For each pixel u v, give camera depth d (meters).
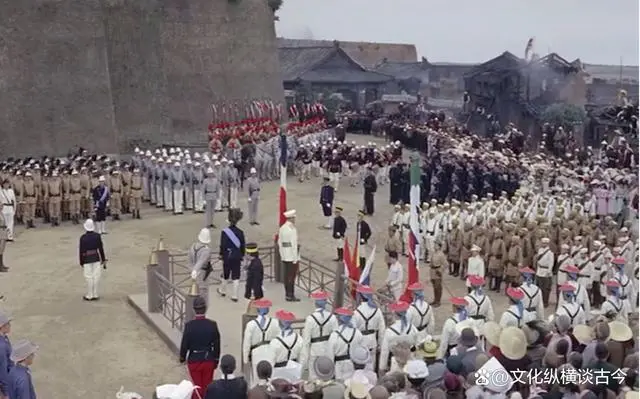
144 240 30.23
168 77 49.19
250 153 43.56
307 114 56.12
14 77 39.38
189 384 12.32
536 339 13.30
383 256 29.34
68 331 19.97
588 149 49.72
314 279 24.53
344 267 20.70
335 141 49.31
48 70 40.56
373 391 10.87
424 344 13.82
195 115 50.19
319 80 90.31
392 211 37.84
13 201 29.17
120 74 45.56
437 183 36.53
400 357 13.29
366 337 15.06
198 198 35.47
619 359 13.16
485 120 68.62
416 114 75.62
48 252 27.92
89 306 22.03
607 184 33.06
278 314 14.52
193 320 14.98
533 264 24.20
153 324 20.20
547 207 29.55
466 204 29.41
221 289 22.55
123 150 45.09
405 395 11.29
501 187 35.53
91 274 22.39
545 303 23.48
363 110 85.00
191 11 50.88
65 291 23.41
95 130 41.94
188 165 35.41
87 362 17.92
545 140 53.62
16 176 31.48
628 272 23.20
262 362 12.54
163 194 36.12
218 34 52.34
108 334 19.81
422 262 28.59
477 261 23.20
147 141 46.31
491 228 25.16
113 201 33.75
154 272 20.94
